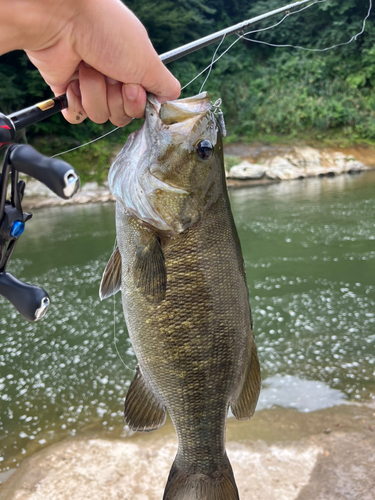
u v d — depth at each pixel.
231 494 0.43
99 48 0.30
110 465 0.73
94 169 4.75
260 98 6.08
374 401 0.89
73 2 0.27
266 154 5.32
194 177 0.38
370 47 6.32
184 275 0.37
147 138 0.37
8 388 1.03
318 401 0.90
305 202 3.29
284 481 0.68
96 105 0.34
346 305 1.38
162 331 0.38
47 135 4.98
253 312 1.37
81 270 1.96
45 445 0.82
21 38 0.28
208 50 6.30
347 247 2.02
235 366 0.40
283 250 2.05
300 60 6.37
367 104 6.16
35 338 1.30
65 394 1.00
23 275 1.91
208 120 0.38
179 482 0.42
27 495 0.67
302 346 1.14
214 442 0.42
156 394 0.41
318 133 5.88
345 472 0.69
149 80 0.33
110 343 1.25
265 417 0.85
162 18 5.34
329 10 6.27
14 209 0.25
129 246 0.38
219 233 0.39
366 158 5.45
